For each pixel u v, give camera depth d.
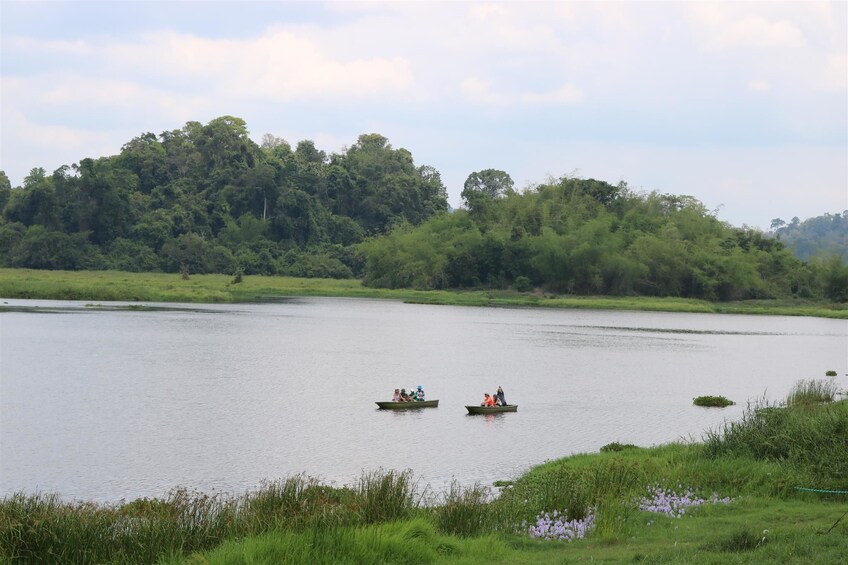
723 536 22.20
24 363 77.19
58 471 39.78
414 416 57.12
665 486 29.67
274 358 87.81
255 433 49.56
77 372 72.56
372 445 47.06
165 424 51.47
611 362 93.50
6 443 45.38
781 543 20.62
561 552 21.67
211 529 22.86
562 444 48.12
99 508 26.39
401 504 25.11
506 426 53.84
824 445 32.28
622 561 19.77
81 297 170.88
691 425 54.97
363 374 78.12
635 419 57.28
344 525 22.36
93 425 50.62
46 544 21.25
